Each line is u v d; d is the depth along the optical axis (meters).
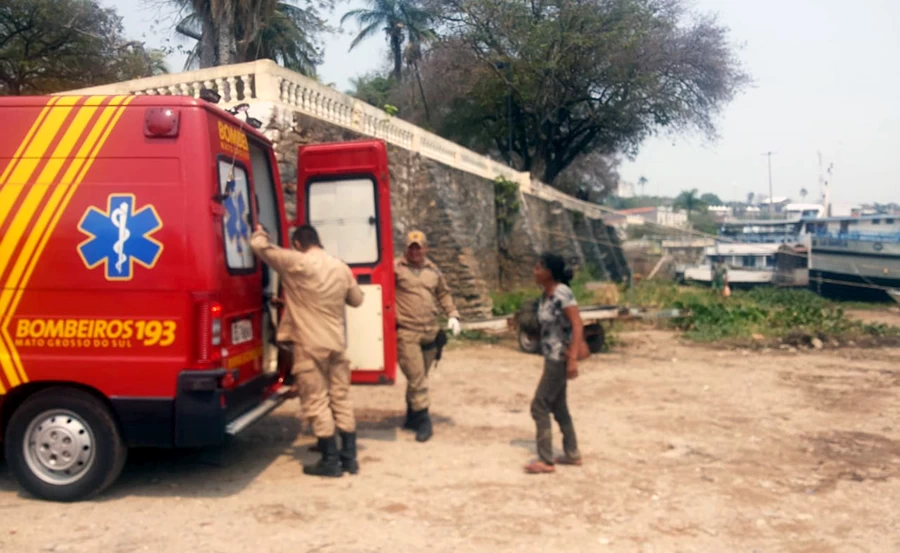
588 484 5.71
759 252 31.08
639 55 29.58
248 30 17.69
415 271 7.06
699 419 7.98
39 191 5.10
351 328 6.70
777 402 8.89
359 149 6.73
